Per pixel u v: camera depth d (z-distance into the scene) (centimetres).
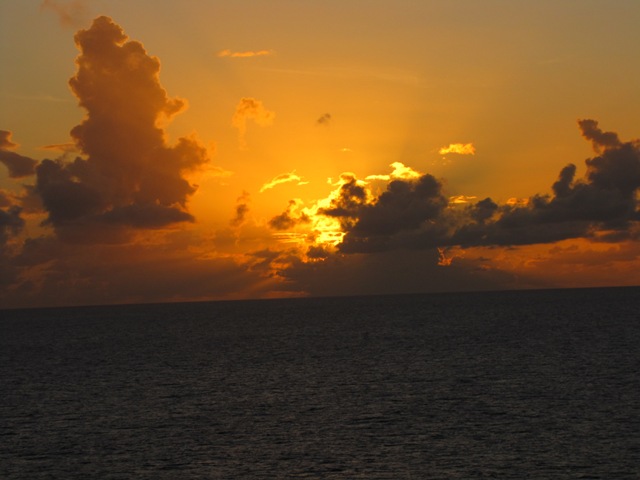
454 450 5062
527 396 6938
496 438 5347
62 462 5019
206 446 5356
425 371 8931
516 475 4484
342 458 4950
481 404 6612
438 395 7169
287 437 5562
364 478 4516
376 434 5575
